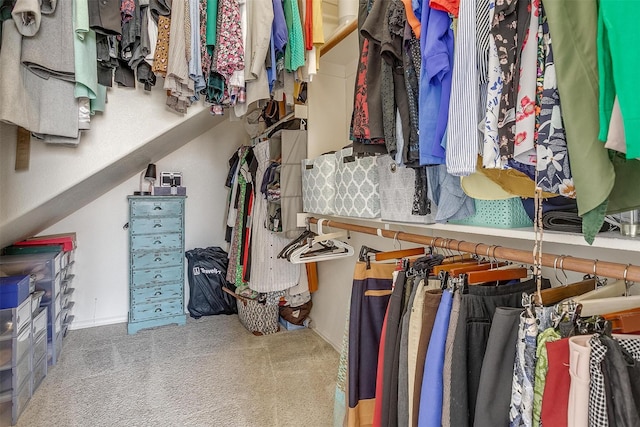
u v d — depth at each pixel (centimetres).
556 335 71
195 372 220
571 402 63
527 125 67
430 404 92
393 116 105
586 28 56
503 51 71
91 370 221
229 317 325
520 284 99
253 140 316
